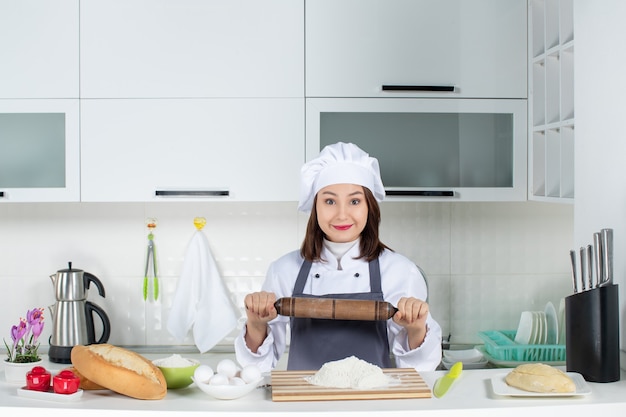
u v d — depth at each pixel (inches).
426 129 91.4
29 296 101.9
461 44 90.5
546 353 87.9
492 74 91.0
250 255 102.3
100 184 89.0
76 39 88.3
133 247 102.3
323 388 46.4
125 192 89.1
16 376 65.6
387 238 104.0
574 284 54.2
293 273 71.7
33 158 89.4
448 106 90.5
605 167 57.6
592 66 59.4
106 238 102.0
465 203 104.4
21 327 70.4
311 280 69.2
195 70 88.7
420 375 51.8
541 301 105.5
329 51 89.4
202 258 99.1
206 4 88.5
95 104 88.6
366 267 68.6
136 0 88.3
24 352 72.4
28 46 88.0
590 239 60.6
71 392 45.3
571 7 80.4
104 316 94.0
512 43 91.0
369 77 89.7
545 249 105.4
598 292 51.2
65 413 43.5
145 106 88.7
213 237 102.3
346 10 89.3
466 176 92.0
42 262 102.0
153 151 89.0
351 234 65.8
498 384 48.5
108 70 88.4
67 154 88.6
